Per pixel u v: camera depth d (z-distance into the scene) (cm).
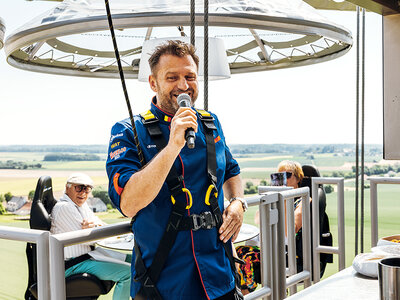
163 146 143
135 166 141
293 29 245
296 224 318
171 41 149
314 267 293
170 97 146
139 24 232
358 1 227
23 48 308
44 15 262
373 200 264
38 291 133
